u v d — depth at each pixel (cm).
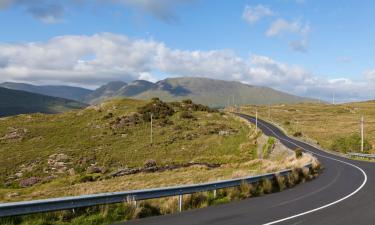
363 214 1289
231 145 6956
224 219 1188
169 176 3531
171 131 8188
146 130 8294
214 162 5422
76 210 1212
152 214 1295
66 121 9088
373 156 4988
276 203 1521
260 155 5800
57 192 2617
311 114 15700
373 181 2377
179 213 1311
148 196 1324
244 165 4400
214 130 8256
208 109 10912
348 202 1552
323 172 3033
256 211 1333
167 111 9631
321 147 6819
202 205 1461
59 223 1117
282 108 18562
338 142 6781
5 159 6231
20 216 1120
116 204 1294
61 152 6588
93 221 1150
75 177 4753
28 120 9112
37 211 1037
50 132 8088
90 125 8662
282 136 8300
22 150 6788
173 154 6481
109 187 2728
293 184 2175
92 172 5397
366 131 10169
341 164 3903
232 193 1678
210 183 1564
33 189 3872
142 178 3644
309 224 1120
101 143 7294
